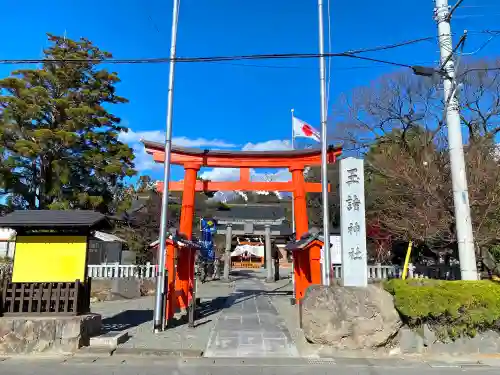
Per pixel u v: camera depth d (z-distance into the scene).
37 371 7.02
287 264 55.12
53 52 23.27
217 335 10.13
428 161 17.34
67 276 9.24
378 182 21.48
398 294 8.56
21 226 9.02
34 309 8.89
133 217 27.19
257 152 15.38
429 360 8.02
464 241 9.46
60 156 22.56
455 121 9.87
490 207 14.20
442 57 9.97
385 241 22.67
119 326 11.22
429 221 15.94
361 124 24.72
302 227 15.30
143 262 25.75
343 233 9.98
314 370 7.28
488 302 8.32
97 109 23.12
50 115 22.78
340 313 8.56
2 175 20.70
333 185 29.95
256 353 8.49
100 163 23.20
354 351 8.37
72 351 8.35
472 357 8.23
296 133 19.62
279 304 16.22
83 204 22.44
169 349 8.57
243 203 46.69
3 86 20.91
